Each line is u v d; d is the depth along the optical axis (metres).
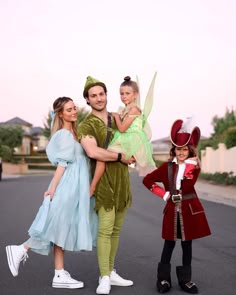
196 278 5.31
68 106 4.95
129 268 5.81
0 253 6.62
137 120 4.94
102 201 4.76
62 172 4.82
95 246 5.14
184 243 4.75
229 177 23.33
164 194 4.75
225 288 4.90
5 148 54.03
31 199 16.16
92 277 5.35
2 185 25.70
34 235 4.68
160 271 4.75
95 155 4.71
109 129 4.91
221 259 6.32
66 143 4.79
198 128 4.87
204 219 4.73
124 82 5.18
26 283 5.09
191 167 4.72
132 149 4.82
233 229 9.02
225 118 34.62
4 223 9.89
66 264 6.00
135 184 25.62
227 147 26.36
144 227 9.42
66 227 4.73
